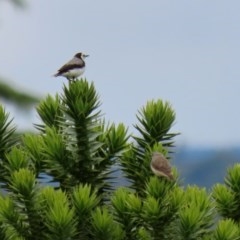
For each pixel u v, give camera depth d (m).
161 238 10.01
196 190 10.26
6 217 10.07
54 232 9.80
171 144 11.41
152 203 9.91
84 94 10.81
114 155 10.84
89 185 10.66
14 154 10.62
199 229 9.93
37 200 10.11
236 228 9.97
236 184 10.98
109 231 9.95
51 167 10.64
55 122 11.50
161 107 11.39
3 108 11.12
